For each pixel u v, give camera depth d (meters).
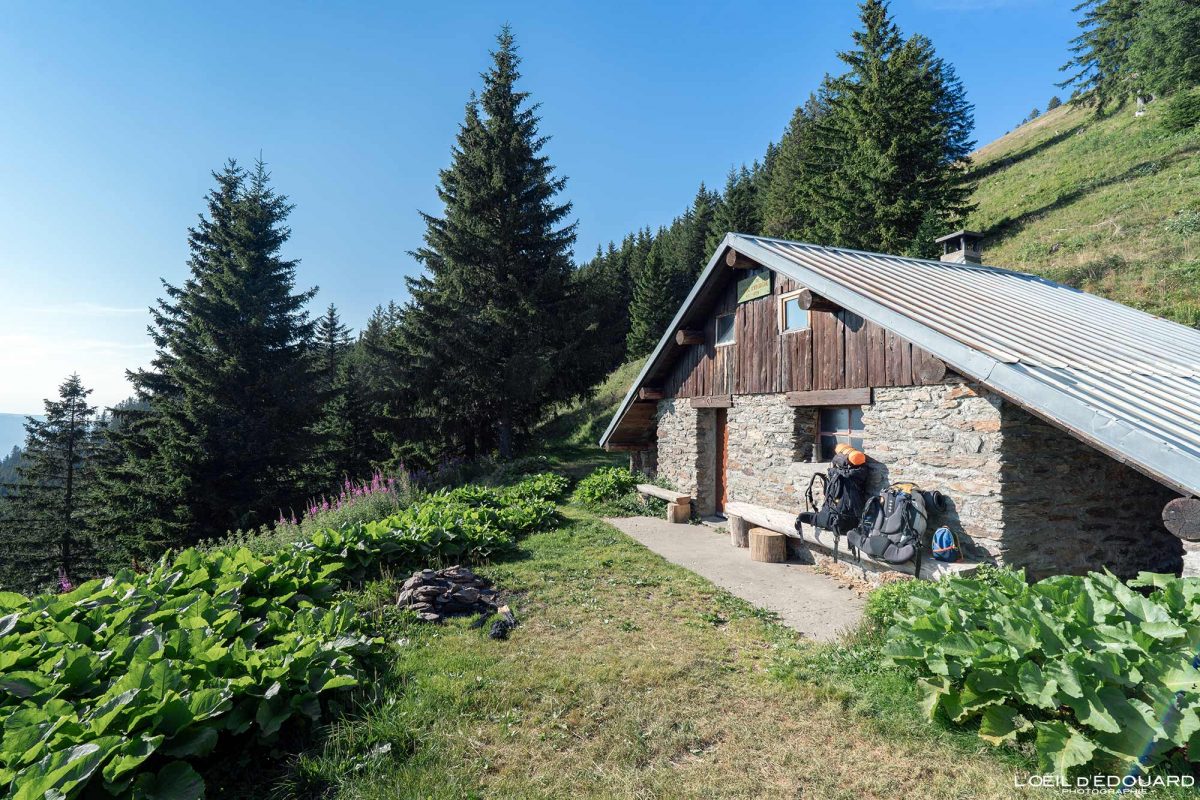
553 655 5.08
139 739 3.00
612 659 5.01
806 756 3.63
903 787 3.30
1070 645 3.56
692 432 12.47
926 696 3.97
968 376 6.40
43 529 25.39
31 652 4.01
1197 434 4.73
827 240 26.95
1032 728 3.51
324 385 24.48
